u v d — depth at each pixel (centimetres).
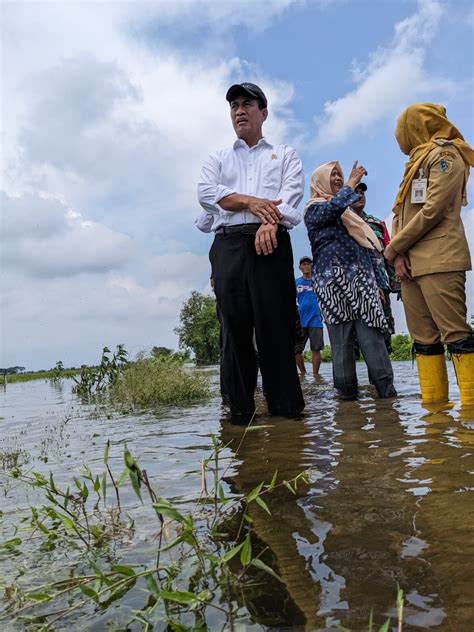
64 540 171
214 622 112
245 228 381
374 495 182
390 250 402
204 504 192
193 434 352
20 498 226
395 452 238
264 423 365
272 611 115
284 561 138
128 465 131
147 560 148
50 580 142
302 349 867
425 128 398
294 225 391
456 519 154
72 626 117
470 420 301
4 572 148
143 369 732
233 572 135
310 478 211
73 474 259
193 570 138
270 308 379
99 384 916
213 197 395
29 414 594
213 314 3553
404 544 141
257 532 160
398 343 1348
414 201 386
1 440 398
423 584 120
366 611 112
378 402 425
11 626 119
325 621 109
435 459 219
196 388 639
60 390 1117
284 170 408
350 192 454
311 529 158
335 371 467
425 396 409
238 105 408
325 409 406
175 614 117
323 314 470
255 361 400
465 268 370
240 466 242
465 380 367
